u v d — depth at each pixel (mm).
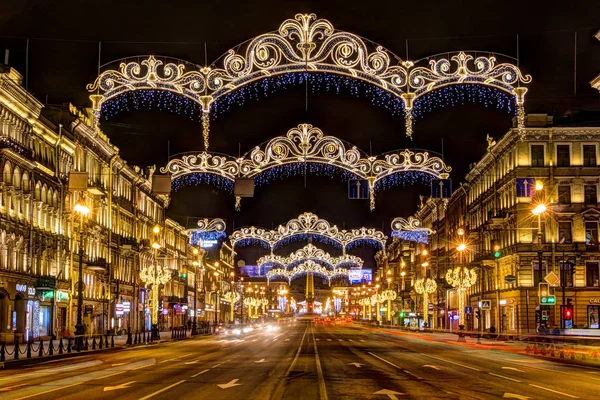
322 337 70250
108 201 72312
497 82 25359
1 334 47875
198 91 25453
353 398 18094
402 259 131875
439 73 25047
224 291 162250
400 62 25062
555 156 68250
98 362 33031
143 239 86875
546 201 67188
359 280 145750
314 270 130250
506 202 73125
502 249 73625
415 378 24078
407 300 129875
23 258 52812
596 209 67312
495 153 76250
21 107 51594
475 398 18188
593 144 68188
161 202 98688
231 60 25250
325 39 24656
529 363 32438
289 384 21781
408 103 25016
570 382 22891
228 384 21703
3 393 19156
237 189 36156
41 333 55906
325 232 78812
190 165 38938
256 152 38875
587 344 44719
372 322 152750
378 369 28234
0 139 48062
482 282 83812
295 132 39156
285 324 156125
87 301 66438
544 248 67812
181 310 95000
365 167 40875
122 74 25703
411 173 48031
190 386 21078
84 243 65750
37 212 55469
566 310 51656
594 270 67250
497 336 64375
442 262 105438
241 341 60219
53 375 25391
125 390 19906
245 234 78125
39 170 55250
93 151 68188
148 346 51219
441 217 109000
